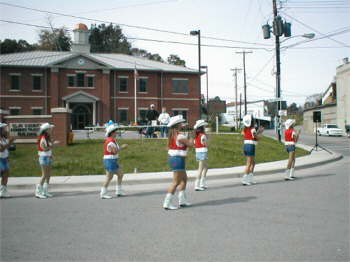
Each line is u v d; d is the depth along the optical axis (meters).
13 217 7.36
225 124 85.50
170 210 7.83
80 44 45.03
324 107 56.53
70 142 18.56
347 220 6.76
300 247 5.30
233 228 6.33
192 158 15.55
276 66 24.89
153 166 14.22
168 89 46.41
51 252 5.24
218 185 11.30
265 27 24.17
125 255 5.08
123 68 44.22
